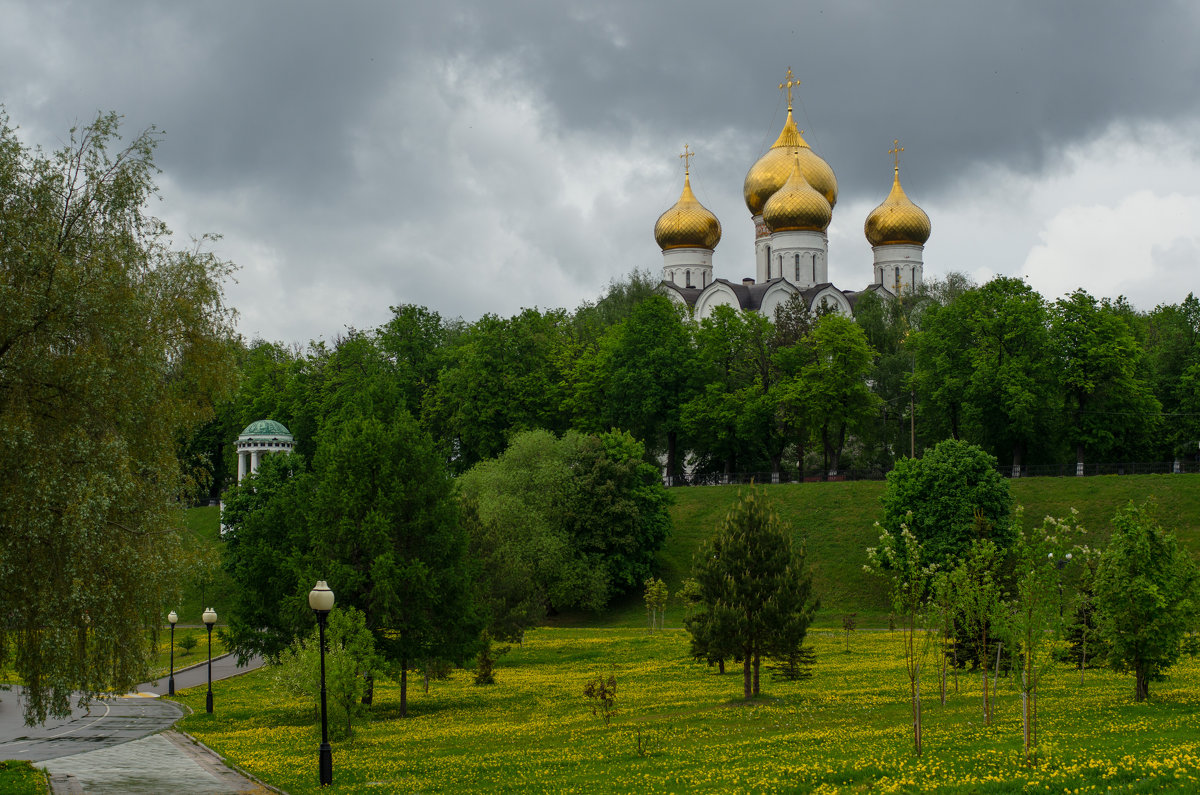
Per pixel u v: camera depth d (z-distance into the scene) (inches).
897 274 5526.6
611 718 1438.2
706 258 5383.9
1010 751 926.4
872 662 1948.8
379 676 1472.7
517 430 3799.2
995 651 1573.6
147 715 1692.9
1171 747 876.6
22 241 984.3
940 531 2559.1
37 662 980.6
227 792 1013.8
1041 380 3326.8
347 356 4274.1
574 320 4879.4
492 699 1756.9
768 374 3956.7
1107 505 2957.7
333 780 1077.8
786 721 1311.5
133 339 1037.8
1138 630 1298.0
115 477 995.3
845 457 4252.0
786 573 1542.8
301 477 1761.8
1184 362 3735.2
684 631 2645.2
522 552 2721.5
